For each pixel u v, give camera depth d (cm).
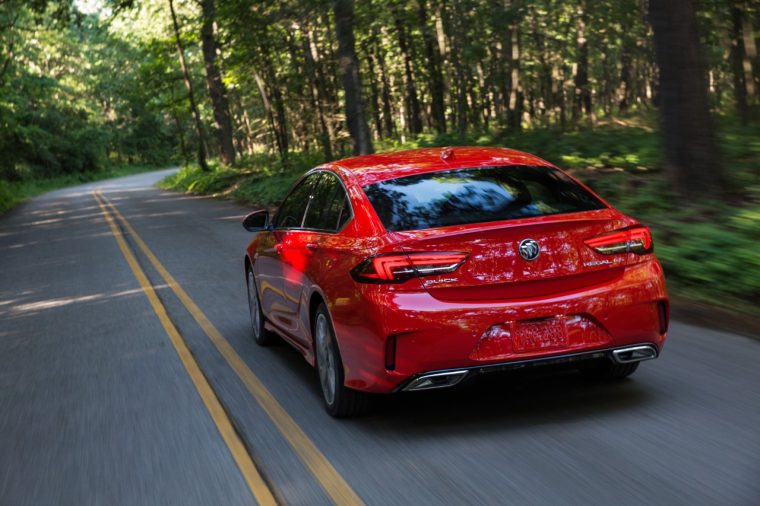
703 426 429
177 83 5147
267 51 3195
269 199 2502
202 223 2098
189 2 4188
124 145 10062
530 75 3847
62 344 798
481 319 421
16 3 3559
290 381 591
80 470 443
